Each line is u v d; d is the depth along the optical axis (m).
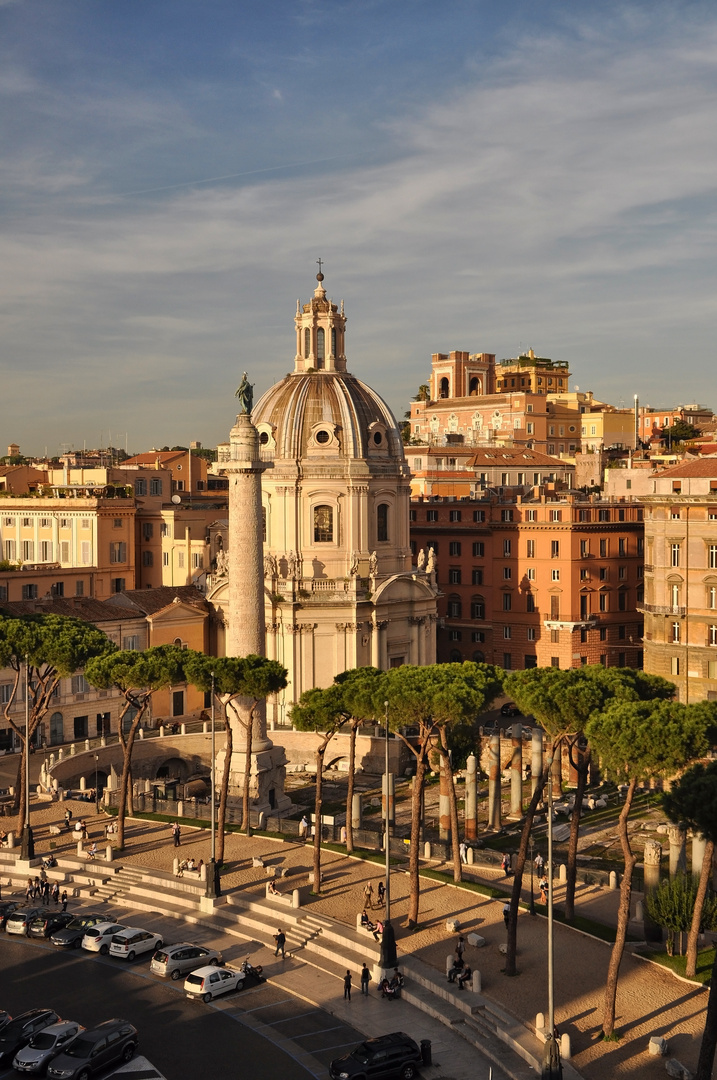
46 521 141.38
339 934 65.31
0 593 121.12
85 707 111.62
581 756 67.69
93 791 95.88
